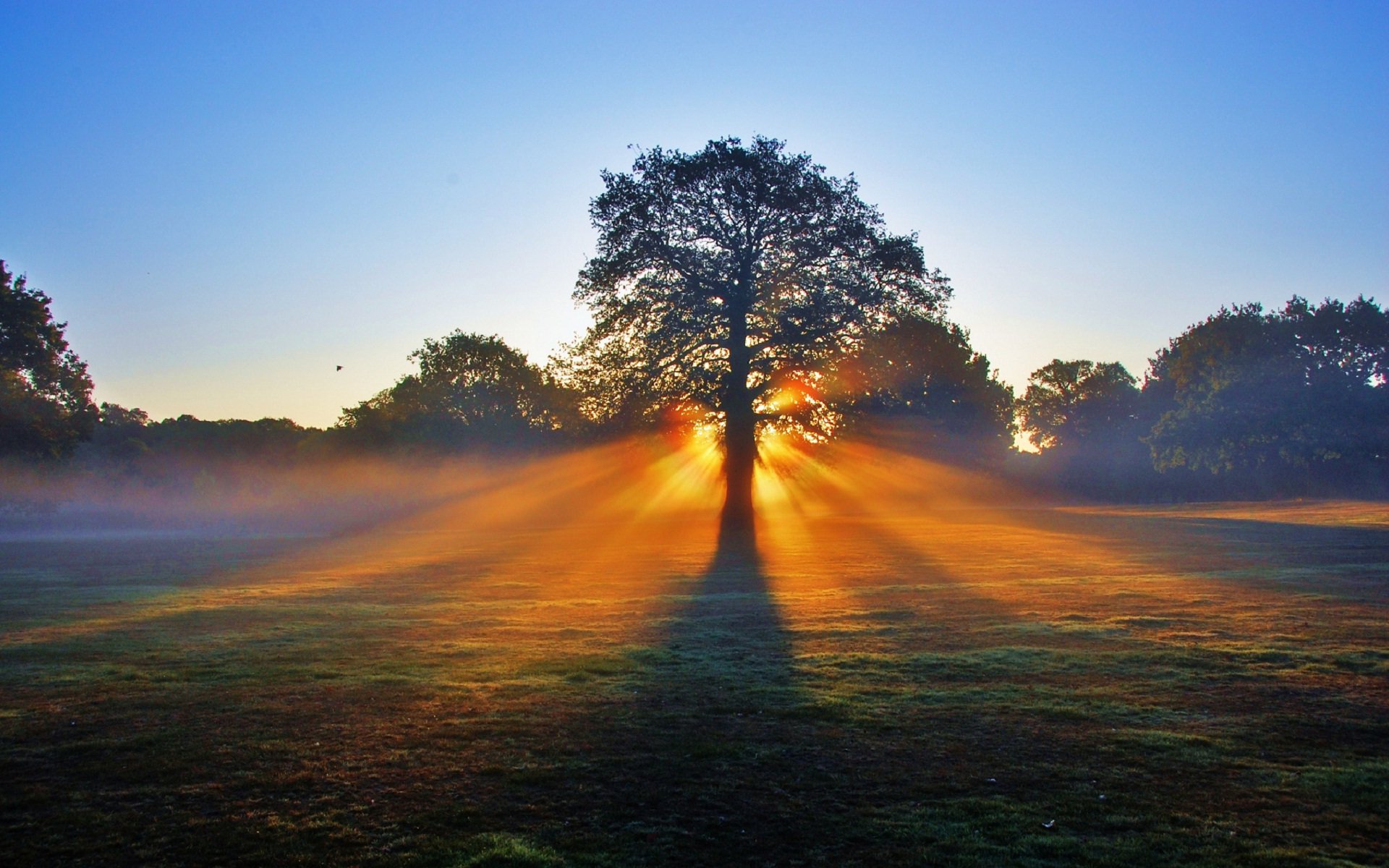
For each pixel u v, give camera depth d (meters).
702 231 41.09
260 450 73.56
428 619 15.70
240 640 13.61
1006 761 7.68
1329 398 54.56
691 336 39.59
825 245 40.50
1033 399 108.56
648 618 15.58
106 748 8.16
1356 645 11.97
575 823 6.48
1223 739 8.17
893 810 6.67
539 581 22.31
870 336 40.56
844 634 13.70
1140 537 33.59
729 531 40.41
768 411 42.31
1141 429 92.88
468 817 6.58
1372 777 7.22
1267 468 62.94
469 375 78.88
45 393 52.16
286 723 8.87
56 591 21.00
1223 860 5.83
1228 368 59.69
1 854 6.04
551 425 69.06
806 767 7.57
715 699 9.72
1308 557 24.36
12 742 8.36
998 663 11.41
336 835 6.30
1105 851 5.97
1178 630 13.41
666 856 5.96
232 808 6.77
